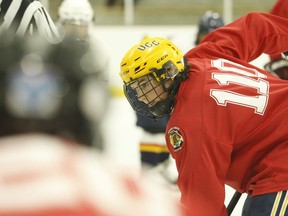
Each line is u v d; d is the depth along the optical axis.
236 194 8.11
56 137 3.21
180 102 7.30
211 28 16.31
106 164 3.29
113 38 23.91
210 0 27.22
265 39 8.38
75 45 3.22
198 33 16.50
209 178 7.16
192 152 7.15
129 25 25.61
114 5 26.70
